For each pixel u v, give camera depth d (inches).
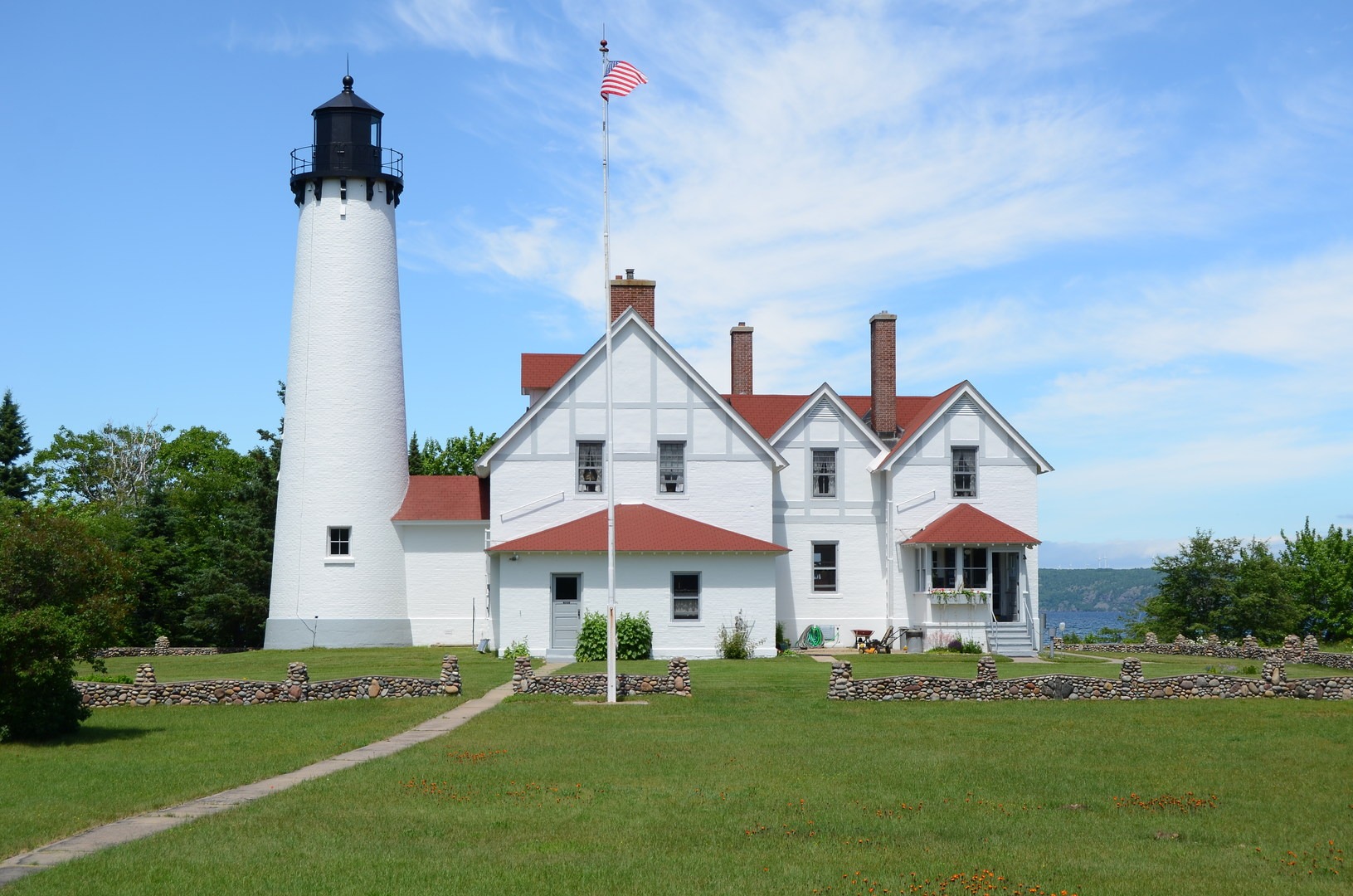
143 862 504.4
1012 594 1809.8
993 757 789.2
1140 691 1130.0
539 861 517.7
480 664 1503.4
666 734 884.0
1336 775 734.5
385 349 1898.4
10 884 470.9
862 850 547.5
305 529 1841.8
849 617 1855.3
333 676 1333.7
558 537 1656.0
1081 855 543.2
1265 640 2224.4
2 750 832.9
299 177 1884.8
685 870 507.2
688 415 1793.8
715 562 1656.0
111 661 1647.4
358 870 498.0
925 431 1840.6
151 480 2765.7
